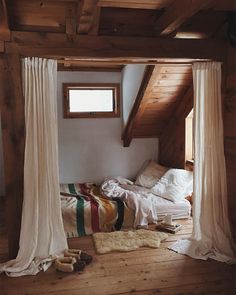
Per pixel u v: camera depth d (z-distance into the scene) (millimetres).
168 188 4020
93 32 2678
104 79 4574
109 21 2789
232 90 2912
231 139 2953
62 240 2861
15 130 2645
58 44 2633
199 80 2980
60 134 4543
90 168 4746
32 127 2648
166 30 2711
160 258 2836
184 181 4086
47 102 2676
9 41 2549
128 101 4344
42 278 2494
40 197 2707
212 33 3123
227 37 2949
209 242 2973
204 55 2908
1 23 2418
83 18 2352
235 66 2852
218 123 2979
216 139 2980
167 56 2834
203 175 3014
